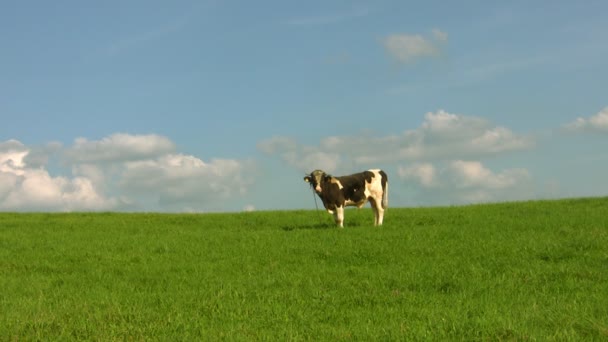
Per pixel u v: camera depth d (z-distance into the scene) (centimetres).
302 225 2603
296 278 1380
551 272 1317
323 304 1122
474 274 1343
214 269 1555
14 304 1167
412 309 1046
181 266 1605
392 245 1781
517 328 873
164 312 1088
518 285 1229
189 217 3102
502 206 2955
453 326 902
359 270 1460
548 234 1858
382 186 2453
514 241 1747
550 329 885
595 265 1400
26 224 2822
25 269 1639
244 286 1311
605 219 2175
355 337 887
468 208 2983
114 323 1006
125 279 1459
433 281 1296
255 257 1700
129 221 2978
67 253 1877
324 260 1638
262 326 977
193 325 988
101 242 2100
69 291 1316
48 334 941
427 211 2933
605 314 953
